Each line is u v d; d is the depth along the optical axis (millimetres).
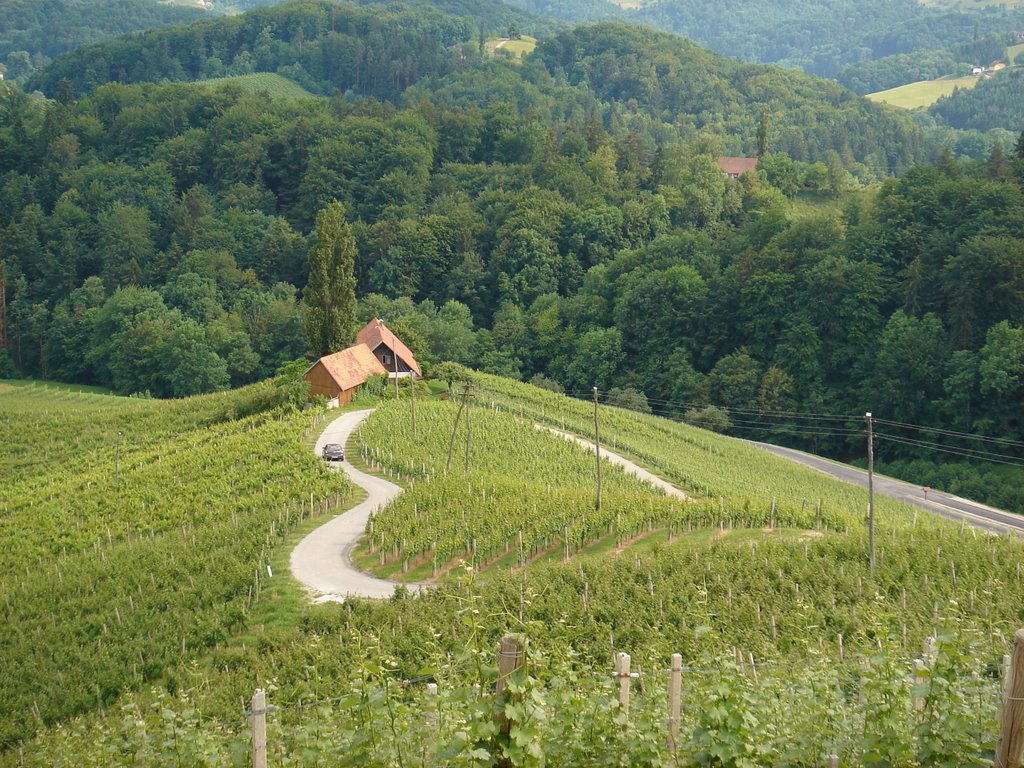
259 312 194250
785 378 153625
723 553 59344
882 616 22641
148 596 61594
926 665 20625
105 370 191750
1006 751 17266
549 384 171250
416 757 18719
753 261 172500
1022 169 182375
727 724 19203
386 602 55688
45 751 41750
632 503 72562
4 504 95438
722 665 20484
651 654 43000
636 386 170875
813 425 149875
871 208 182000
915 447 139500
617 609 51469
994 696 21844
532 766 16797
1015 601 50750
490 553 65562
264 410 119062
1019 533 91000
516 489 77188
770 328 165000
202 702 42969
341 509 79688
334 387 119250
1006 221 154625
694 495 88625
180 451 104125
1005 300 142625
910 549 58969
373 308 192500
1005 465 125500
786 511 72938
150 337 182625
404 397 120938
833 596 52625
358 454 96438
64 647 56000
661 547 63219
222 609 57938
